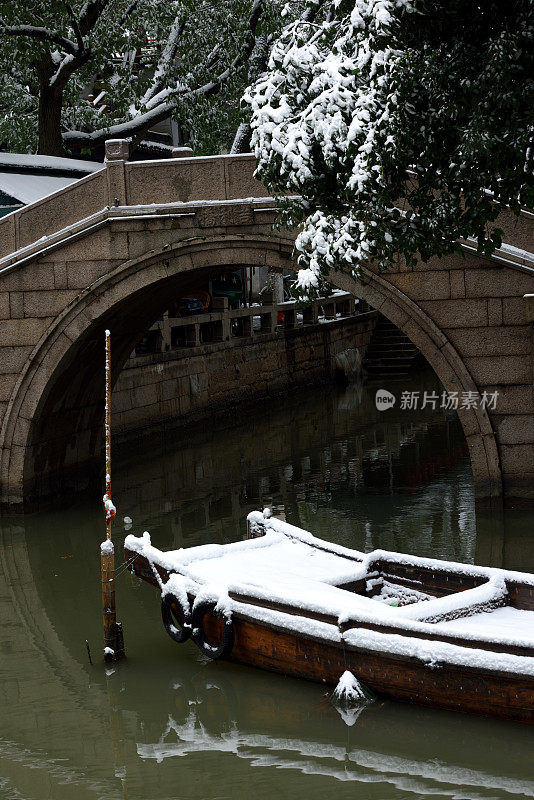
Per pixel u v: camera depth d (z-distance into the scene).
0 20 17.58
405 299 13.55
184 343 24.02
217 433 23.08
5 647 9.98
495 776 7.00
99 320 15.08
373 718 7.83
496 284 13.32
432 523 13.90
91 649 9.84
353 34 9.70
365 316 33.00
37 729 8.10
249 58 20.16
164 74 19.83
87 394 16.94
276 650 8.63
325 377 30.64
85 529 14.69
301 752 7.50
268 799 6.86
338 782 7.04
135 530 14.45
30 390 15.28
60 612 11.04
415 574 9.37
